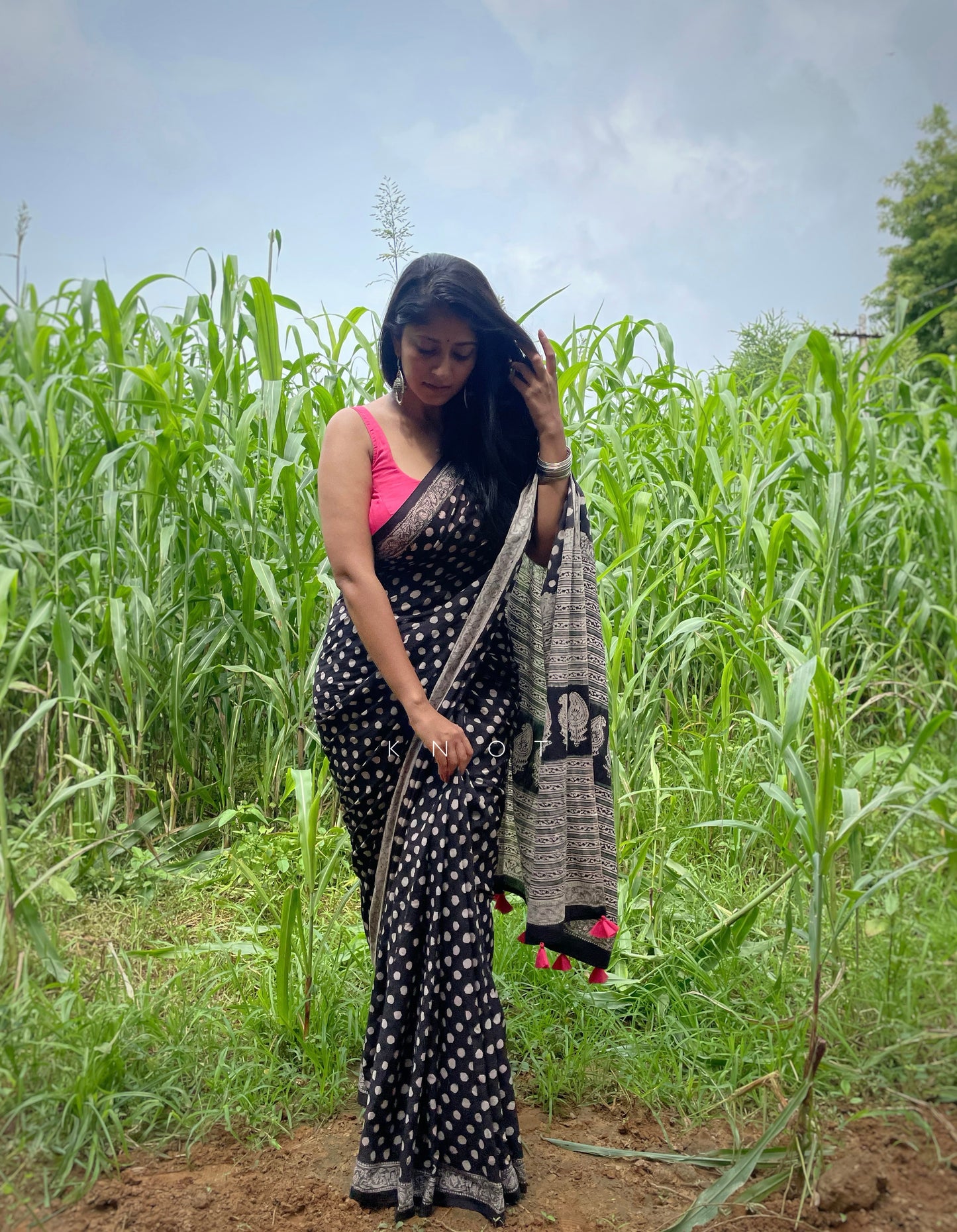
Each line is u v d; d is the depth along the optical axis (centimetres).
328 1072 203
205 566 332
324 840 294
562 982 233
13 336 328
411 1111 168
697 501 335
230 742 330
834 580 296
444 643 189
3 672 301
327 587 311
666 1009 225
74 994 209
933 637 277
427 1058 172
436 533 185
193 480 336
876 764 223
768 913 256
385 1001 178
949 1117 174
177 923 271
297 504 323
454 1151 170
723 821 235
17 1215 164
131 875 287
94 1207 166
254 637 330
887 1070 186
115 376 332
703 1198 162
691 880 266
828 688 176
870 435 323
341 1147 186
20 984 205
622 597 320
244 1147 185
